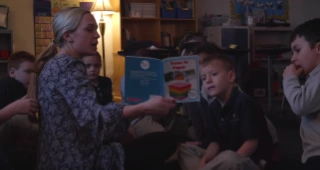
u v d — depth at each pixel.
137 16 6.25
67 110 1.67
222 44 6.84
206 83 2.11
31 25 5.75
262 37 8.02
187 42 2.95
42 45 5.82
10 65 2.67
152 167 2.32
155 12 6.39
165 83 1.67
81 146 1.68
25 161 2.29
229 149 2.16
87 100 1.59
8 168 1.73
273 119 5.08
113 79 6.30
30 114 1.79
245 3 7.66
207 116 2.23
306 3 8.38
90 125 1.56
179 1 6.70
